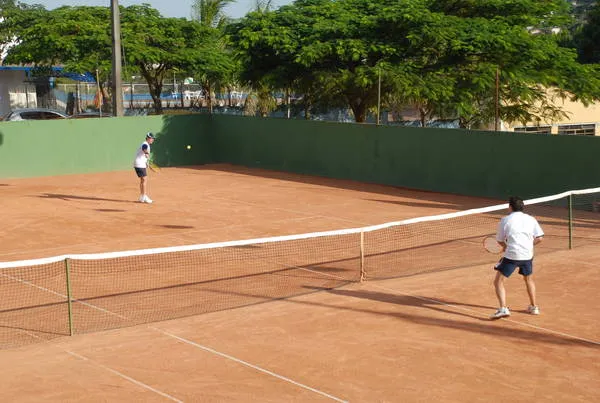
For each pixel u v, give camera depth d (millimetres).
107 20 40188
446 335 9539
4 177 27953
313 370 8305
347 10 33031
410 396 7547
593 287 11797
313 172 29156
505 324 9984
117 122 30328
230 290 12023
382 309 10758
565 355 8781
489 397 7527
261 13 33219
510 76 29344
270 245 15688
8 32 45375
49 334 9828
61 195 23578
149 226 18172
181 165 32156
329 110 34781
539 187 22172
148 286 12352
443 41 28609
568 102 38188
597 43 43500
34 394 7645
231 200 22594
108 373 8266
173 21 39750
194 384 7902
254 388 7773
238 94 45375
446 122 34125
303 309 10836
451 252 14742
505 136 22938
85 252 15320
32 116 36719
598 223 18125
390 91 30547
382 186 26281
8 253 15336
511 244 10094
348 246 15523
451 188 24578
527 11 33031
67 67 36219
